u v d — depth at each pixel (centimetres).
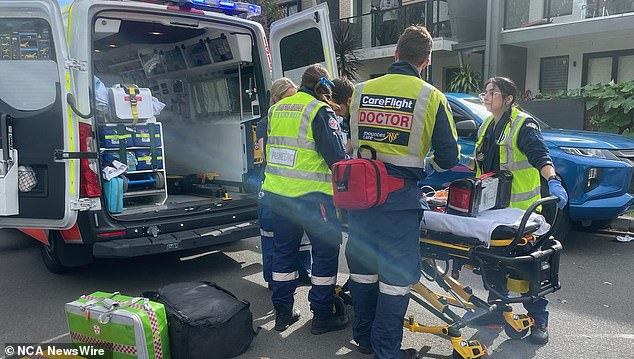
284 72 532
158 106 521
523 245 296
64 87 383
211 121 630
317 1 1683
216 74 614
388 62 1480
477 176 356
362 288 308
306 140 340
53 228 397
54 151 388
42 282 479
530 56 1262
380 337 291
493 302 332
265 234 421
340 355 328
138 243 418
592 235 612
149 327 285
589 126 924
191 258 548
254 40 536
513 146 334
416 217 286
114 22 492
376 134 283
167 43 644
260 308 407
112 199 434
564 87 1227
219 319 309
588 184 520
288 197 343
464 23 1284
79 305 299
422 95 272
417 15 1361
